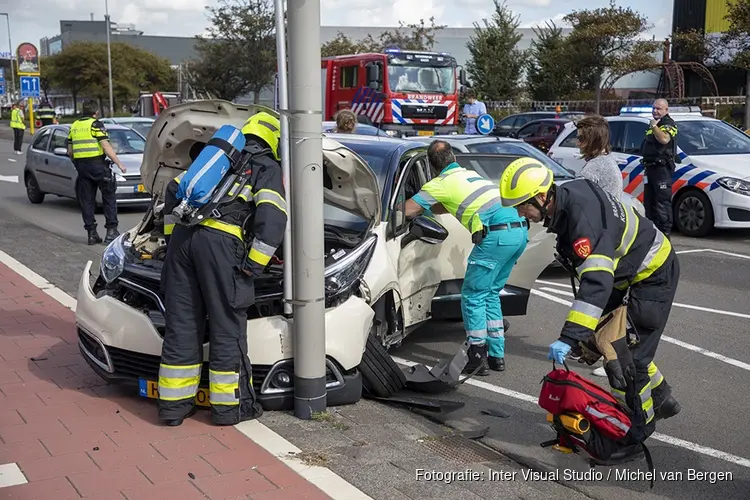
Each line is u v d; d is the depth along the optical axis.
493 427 5.14
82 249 10.64
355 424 4.93
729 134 13.24
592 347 4.41
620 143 13.31
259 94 41.00
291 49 4.58
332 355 5.00
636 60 33.28
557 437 4.52
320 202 4.70
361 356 5.15
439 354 6.70
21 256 9.99
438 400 5.49
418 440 4.77
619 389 4.39
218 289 4.62
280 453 4.40
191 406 4.84
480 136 10.68
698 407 5.52
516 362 6.52
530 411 5.45
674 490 4.27
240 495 3.91
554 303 8.48
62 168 14.95
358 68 24.69
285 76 4.65
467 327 6.05
